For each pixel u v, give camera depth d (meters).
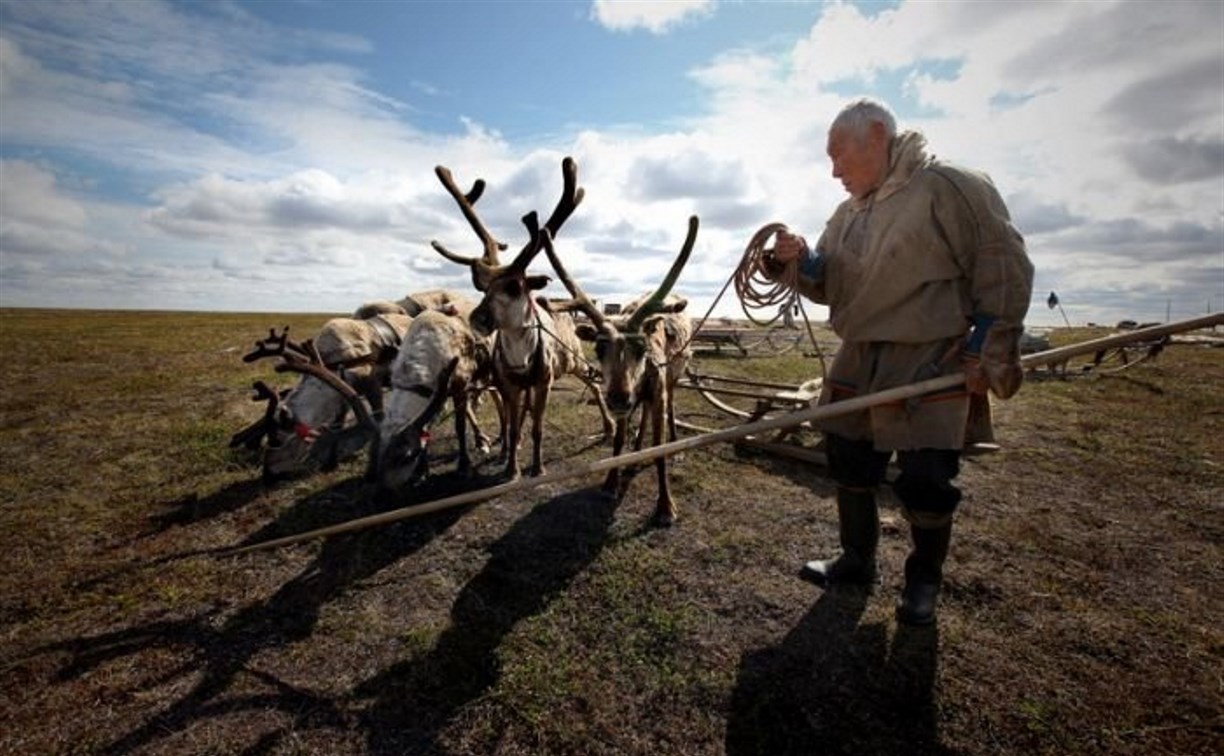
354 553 4.56
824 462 6.44
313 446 5.39
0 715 2.88
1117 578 4.05
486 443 7.23
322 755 2.62
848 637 3.36
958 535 4.73
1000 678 3.00
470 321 5.03
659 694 2.97
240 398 10.34
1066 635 3.37
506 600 3.89
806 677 3.04
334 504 5.54
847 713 2.79
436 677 3.14
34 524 5.12
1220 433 7.89
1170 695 2.86
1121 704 2.80
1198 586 3.95
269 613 3.78
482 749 2.67
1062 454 6.96
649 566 4.29
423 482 6.09
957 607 3.67
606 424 7.55
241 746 2.68
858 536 3.79
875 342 3.10
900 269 2.82
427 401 5.29
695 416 9.03
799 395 7.06
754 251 3.49
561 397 10.57
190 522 5.18
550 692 3.00
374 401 7.03
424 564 4.38
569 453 7.11
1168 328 2.46
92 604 3.89
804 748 2.61
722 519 5.13
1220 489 5.77
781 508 5.38
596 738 2.71
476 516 5.20
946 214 2.70
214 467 6.54
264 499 5.67
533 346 5.39
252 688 3.07
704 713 2.84
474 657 3.30
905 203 2.80
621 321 5.04
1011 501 5.50
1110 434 7.86
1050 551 4.45
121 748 2.67
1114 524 4.96
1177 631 3.41
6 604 3.89
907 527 4.82
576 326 4.95
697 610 3.70
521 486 3.35
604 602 3.83
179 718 2.85
